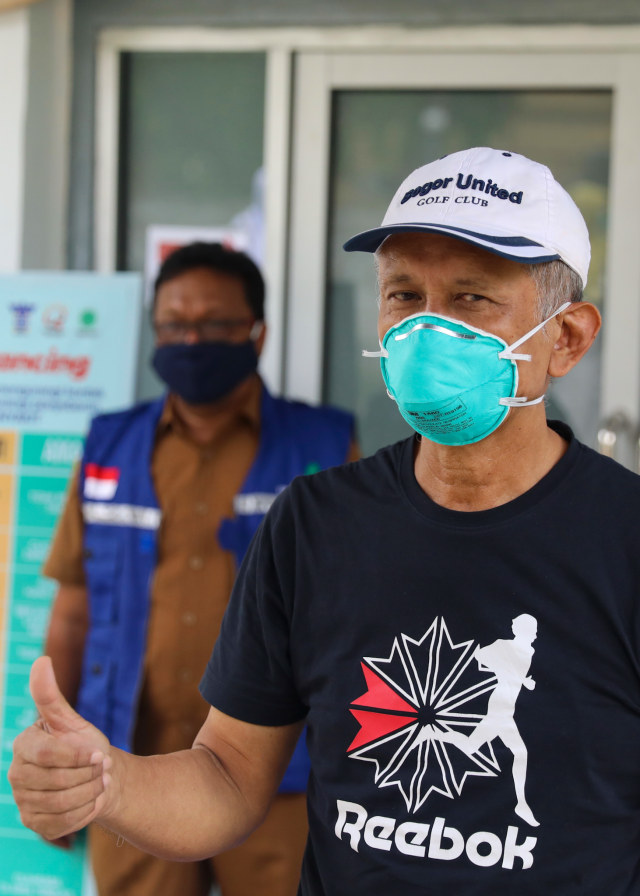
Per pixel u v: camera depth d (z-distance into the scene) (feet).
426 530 4.00
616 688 3.69
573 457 4.00
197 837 4.22
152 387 10.66
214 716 4.58
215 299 7.59
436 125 10.09
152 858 7.27
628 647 3.70
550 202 3.88
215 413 7.73
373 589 4.02
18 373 9.03
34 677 3.70
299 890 4.33
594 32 9.59
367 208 10.27
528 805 3.68
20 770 3.68
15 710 8.73
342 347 10.39
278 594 4.34
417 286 3.94
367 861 3.87
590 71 9.66
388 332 4.02
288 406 8.04
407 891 3.77
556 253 3.85
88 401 8.93
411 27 9.89
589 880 3.62
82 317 9.00
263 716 4.42
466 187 3.85
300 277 10.31
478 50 9.83
